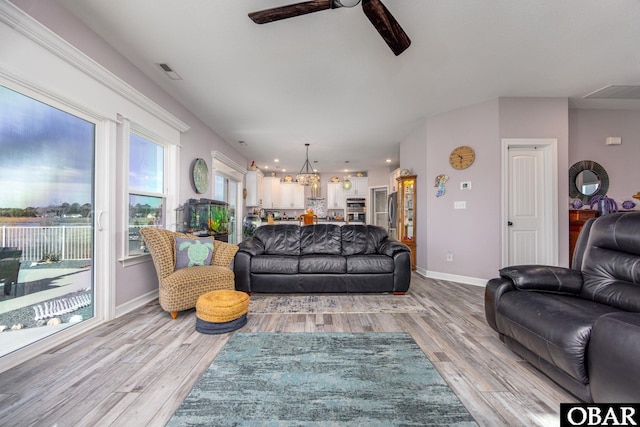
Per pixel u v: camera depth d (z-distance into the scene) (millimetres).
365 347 1872
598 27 2104
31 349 1718
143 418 1203
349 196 8398
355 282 3154
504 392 1396
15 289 1681
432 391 1396
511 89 3201
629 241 1670
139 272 2744
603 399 1131
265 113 3900
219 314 2086
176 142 3398
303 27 2111
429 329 2189
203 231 3686
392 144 5574
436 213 4062
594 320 1259
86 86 2064
